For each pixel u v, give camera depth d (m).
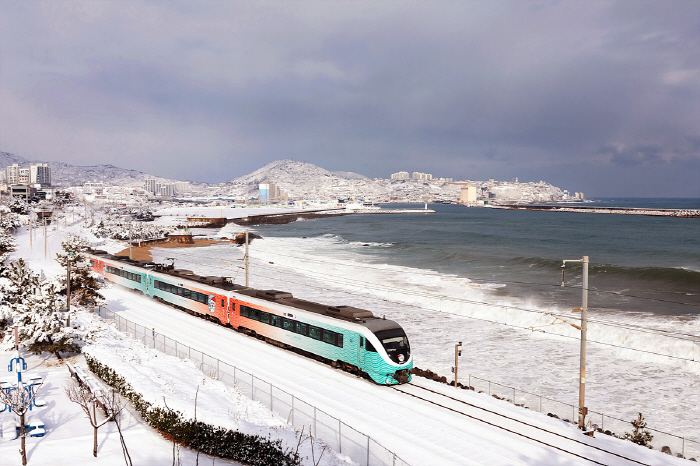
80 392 18.80
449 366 32.72
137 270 51.53
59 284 36.81
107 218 163.50
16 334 24.80
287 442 15.64
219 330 36.28
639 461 17.88
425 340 38.75
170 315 41.44
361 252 97.06
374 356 25.11
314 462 14.48
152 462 14.98
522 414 22.38
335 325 27.48
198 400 18.67
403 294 54.62
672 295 53.44
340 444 17.36
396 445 18.08
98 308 41.69
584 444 19.19
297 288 59.66
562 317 44.09
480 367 32.72
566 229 166.25
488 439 19.11
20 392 16.31
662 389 29.02
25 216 138.50
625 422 24.44
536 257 84.56
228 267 78.44
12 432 16.45
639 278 62.97
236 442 15.58
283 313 31.31
